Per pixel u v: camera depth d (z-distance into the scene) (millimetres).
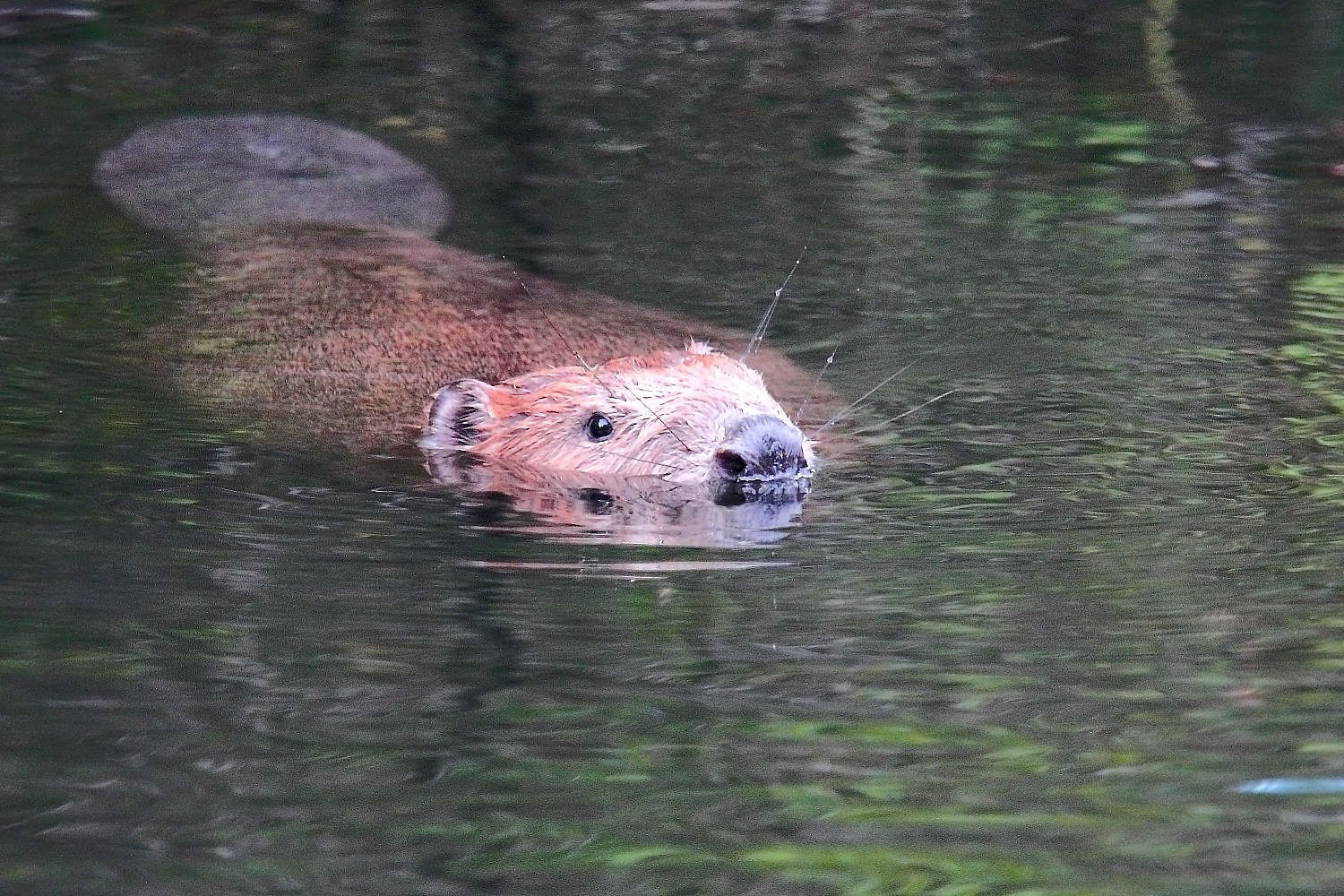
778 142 18000
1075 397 11445
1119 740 6473
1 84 19219
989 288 13891
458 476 10344
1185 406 11148
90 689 6914
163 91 19141
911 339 12766
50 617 7637
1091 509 9289
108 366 11898
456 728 6605
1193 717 6660
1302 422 10695
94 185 16219
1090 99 19203
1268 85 19297
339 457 10477
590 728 6633
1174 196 16125
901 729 6594
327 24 22109
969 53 21000
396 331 12797
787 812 5934
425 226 15469
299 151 17297
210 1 22719
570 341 12648
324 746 6445
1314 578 8102
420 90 19609
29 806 5914
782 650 7410
